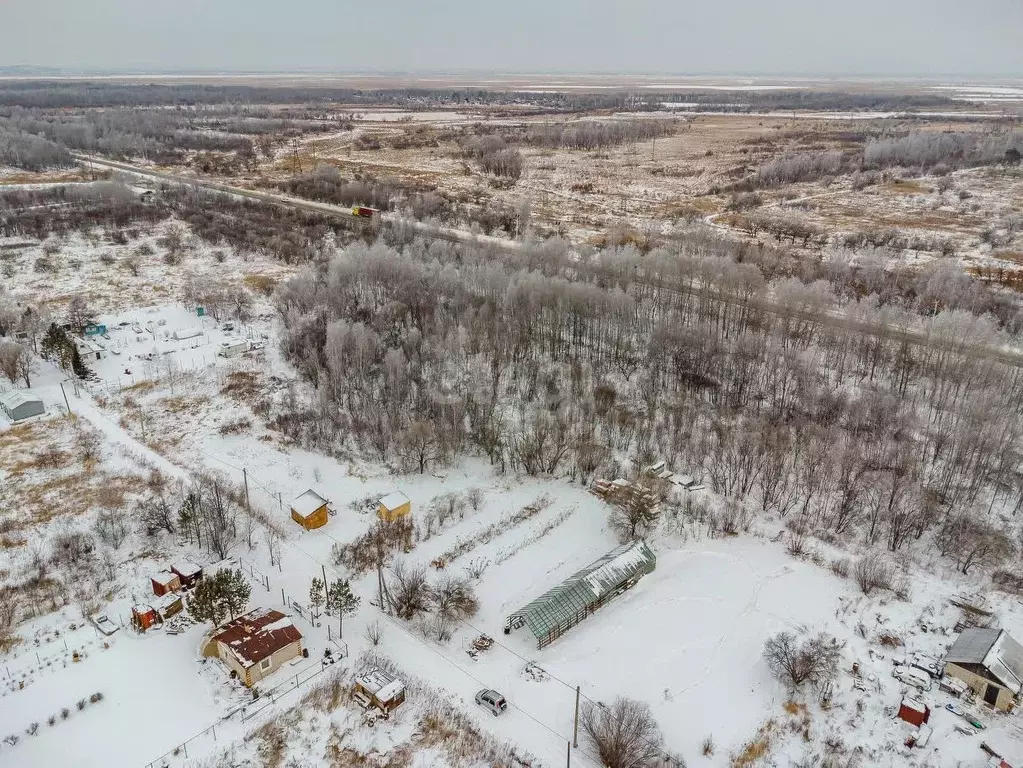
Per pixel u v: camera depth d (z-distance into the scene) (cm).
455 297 11769
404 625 6072
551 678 5547
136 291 13650
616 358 10681
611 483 7819
